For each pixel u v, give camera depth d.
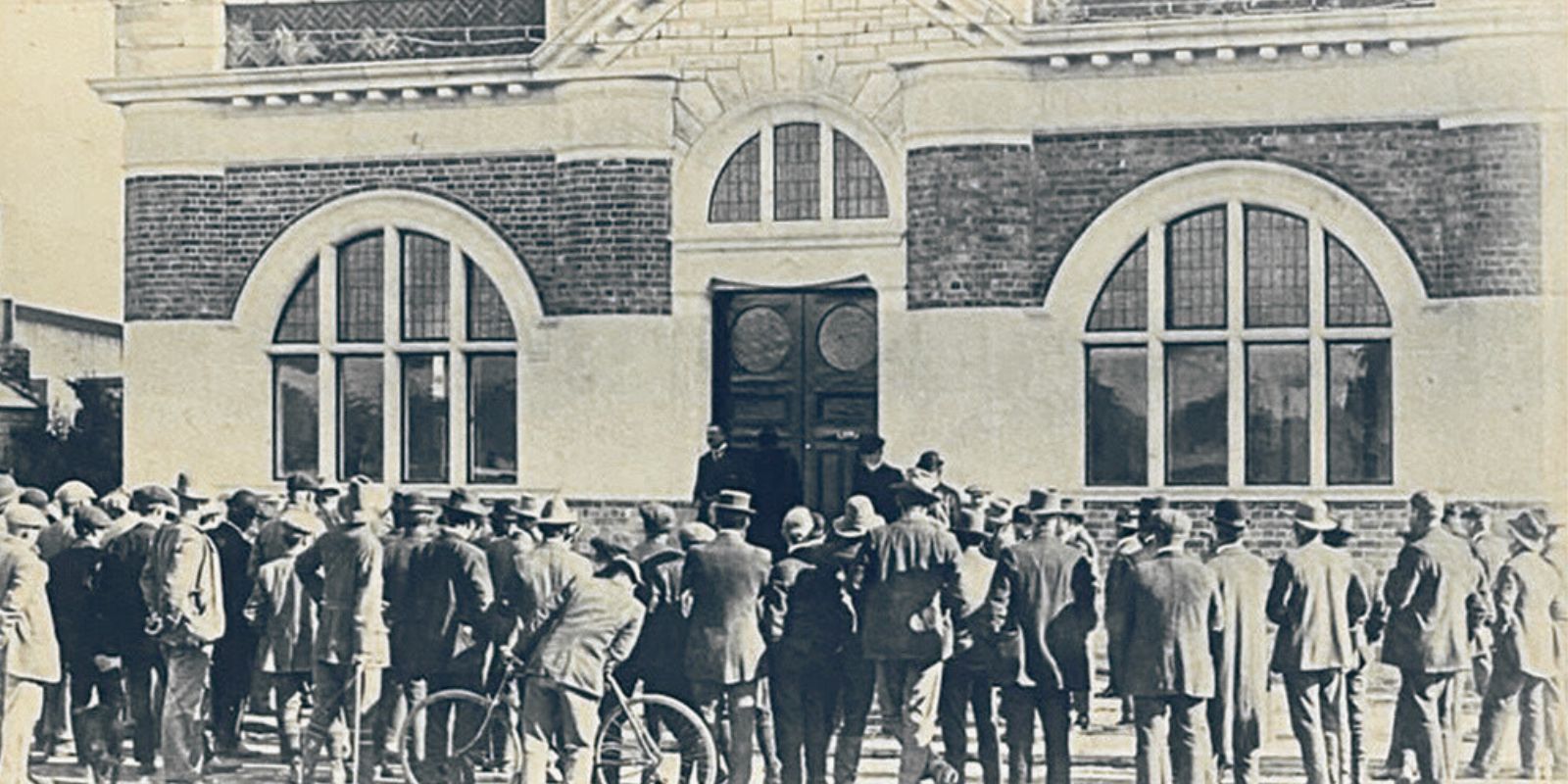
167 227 15.11
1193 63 13.74
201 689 14.18
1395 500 13.45
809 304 14.24
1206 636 12.44
